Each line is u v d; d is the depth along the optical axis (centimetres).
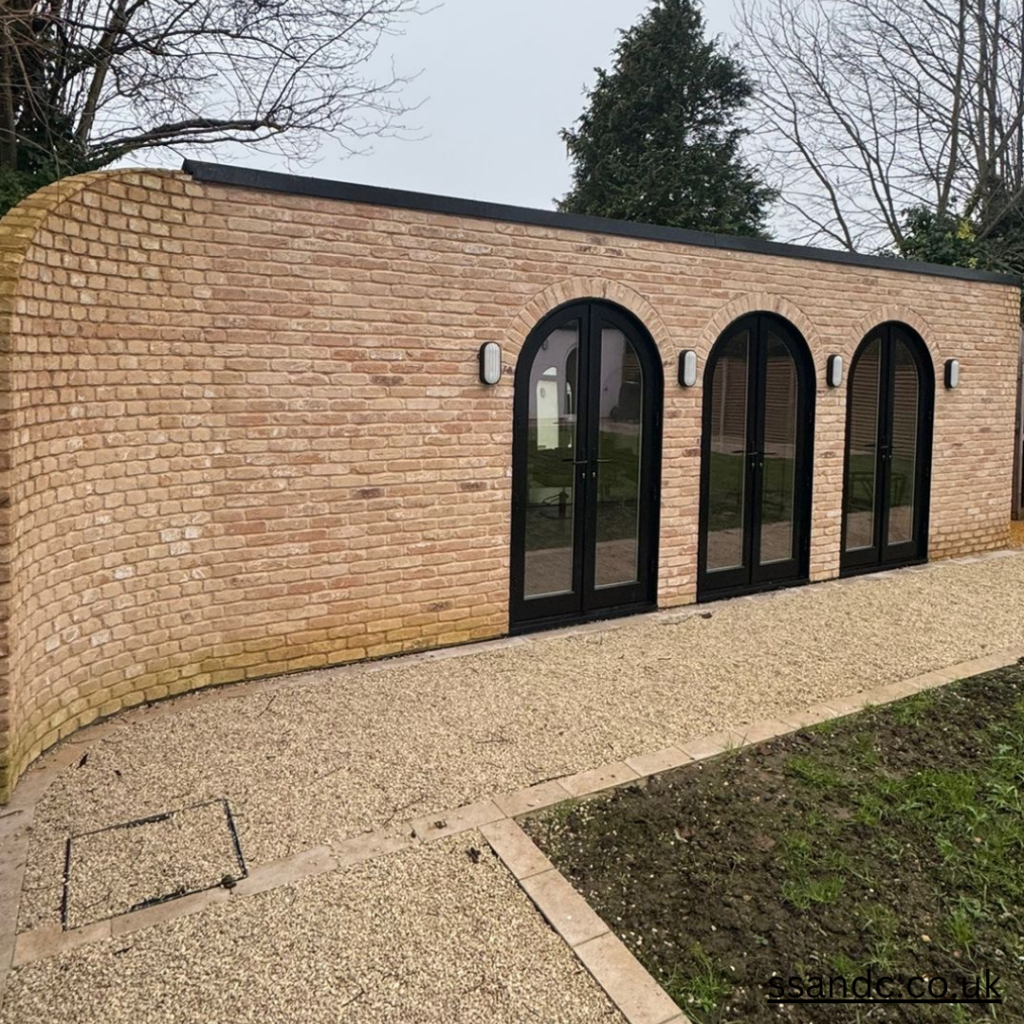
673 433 673
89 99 893
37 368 381
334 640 540
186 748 413
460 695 489
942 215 1322
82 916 283
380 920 282
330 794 368
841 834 343
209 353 479
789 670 538
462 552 583
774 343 735
